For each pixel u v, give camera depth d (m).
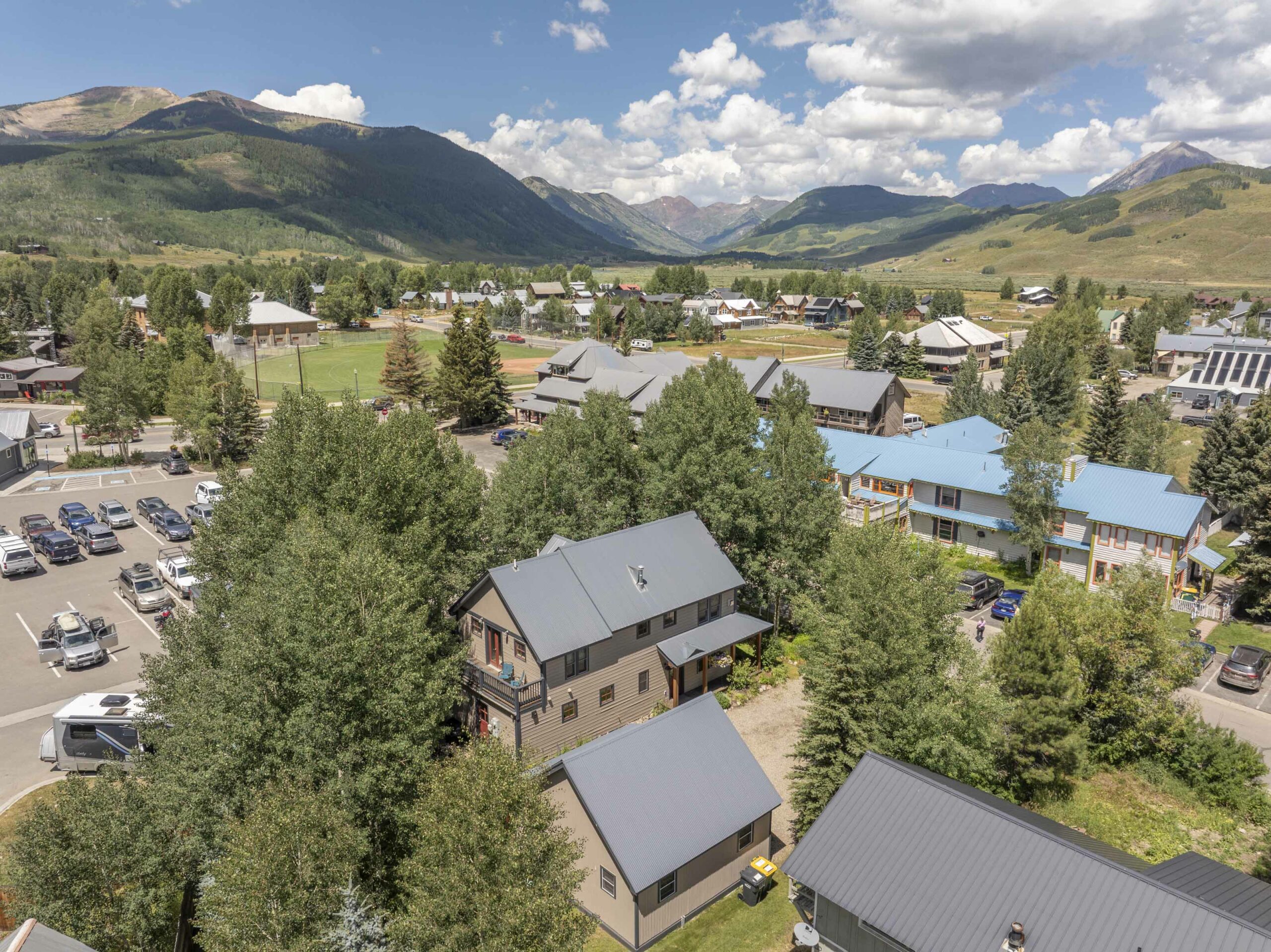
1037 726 32.78
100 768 29.95
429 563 37.50
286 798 21.75
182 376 101.81
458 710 39.88
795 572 50.88
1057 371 104.00
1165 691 36.50
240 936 19.61
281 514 37.19
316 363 166.00
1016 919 20.41
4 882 22.91
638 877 26.08
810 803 31.61
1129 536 54.16
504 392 120.38
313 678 25.94
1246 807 33.53
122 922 22.83
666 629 41.75
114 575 60.62
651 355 112.44
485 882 19.33
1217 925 18.73
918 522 67.31
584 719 38.47
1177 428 85.56
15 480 87.44
